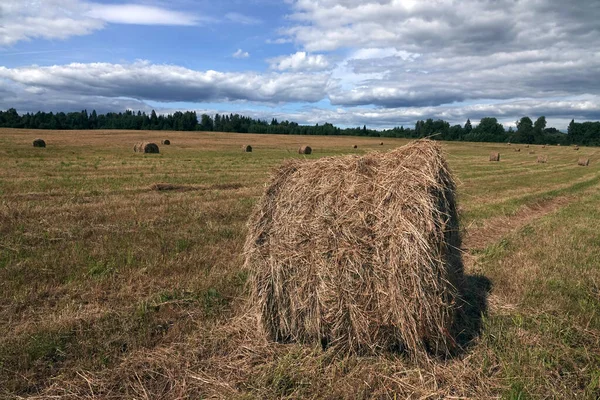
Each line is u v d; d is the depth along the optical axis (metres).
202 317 4.64
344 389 3.46
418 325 3.79
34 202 10.12
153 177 16.27
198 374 3.64
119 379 3.53
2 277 5.36
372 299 3.88
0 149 28.17
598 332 4.46
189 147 42.72
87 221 8.56
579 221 10.70
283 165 4.74
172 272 5.92
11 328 4.20
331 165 4.42
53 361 3.75
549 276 6.20
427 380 3.64
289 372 3.65
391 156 4.38
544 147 79.25
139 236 7.59
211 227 8.44
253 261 4.43
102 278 5.52
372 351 3.95
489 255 7.31
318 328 4.03
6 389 3.29
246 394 3.36
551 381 3.60
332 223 4.04
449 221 4.27
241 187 14.48
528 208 12.97
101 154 27.98
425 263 3.74
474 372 3.72
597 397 3.43
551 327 4.50
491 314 4.88
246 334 4.32
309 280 4.05
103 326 4.28
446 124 105.44
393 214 3.88
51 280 5.40
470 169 27.02
